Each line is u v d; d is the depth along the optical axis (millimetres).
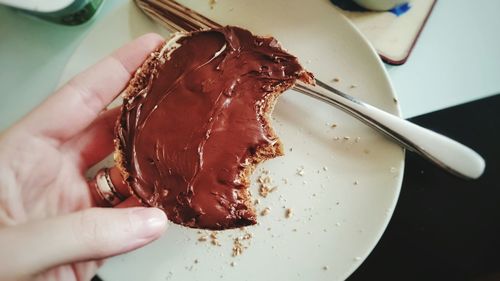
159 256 179
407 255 195
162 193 156
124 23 187
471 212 192
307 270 175
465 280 191
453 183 191
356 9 188
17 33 194
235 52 165
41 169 163
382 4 180
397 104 172
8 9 193
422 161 190
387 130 168
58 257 120
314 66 183
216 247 180
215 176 156
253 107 162
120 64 171
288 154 183
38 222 122
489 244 190
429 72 184
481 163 163
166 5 186
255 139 159
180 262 179
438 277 193
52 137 167
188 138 157
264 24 187
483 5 185
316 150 182
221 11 188
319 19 182
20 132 159
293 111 184
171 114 160
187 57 165
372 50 175
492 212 191
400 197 195
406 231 195
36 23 193
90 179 184
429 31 186
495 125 190
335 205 177
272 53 165
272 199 182
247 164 161
